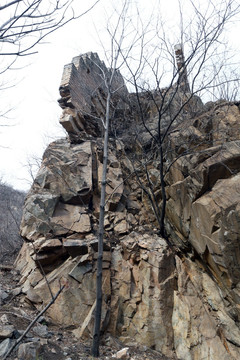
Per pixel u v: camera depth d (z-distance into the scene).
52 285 4.91
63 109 6.94
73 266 5.05
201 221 4.57
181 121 6.74
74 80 7.11
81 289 4.84
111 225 5.86
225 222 4.16
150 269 5.03
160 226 5.47
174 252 5.43
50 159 6.50
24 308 4.73
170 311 4.71
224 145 4.99
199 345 4.34
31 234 5.52
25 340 3.69
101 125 7.63
